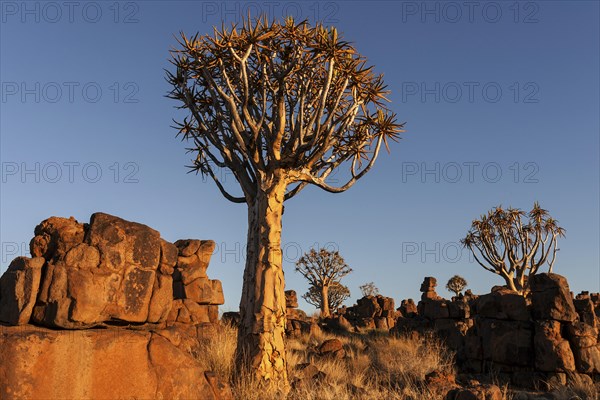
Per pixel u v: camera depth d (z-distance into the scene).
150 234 6.16
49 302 5.39
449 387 10.86
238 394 9.51
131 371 5.72
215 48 11.70
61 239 5.71
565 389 12.97
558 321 15.12
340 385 10.65
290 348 17.86
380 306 35.56
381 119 12.30
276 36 11.74
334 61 11.36
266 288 11.19
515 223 31.72
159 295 6.21
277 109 11.80
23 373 4.94
